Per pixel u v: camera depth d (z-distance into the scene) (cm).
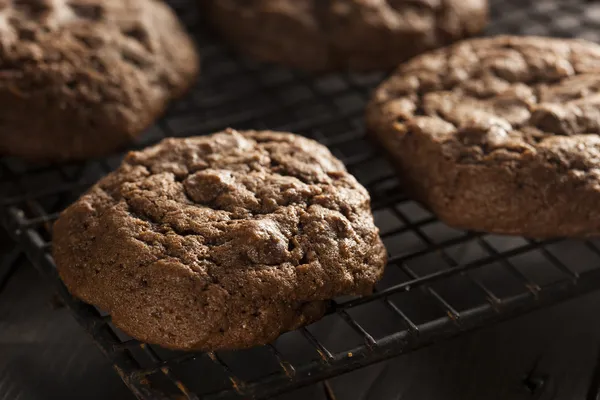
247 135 42
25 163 46
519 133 41
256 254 38
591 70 44
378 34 47
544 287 40
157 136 48
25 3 45
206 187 39
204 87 49
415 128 42
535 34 52
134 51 46
